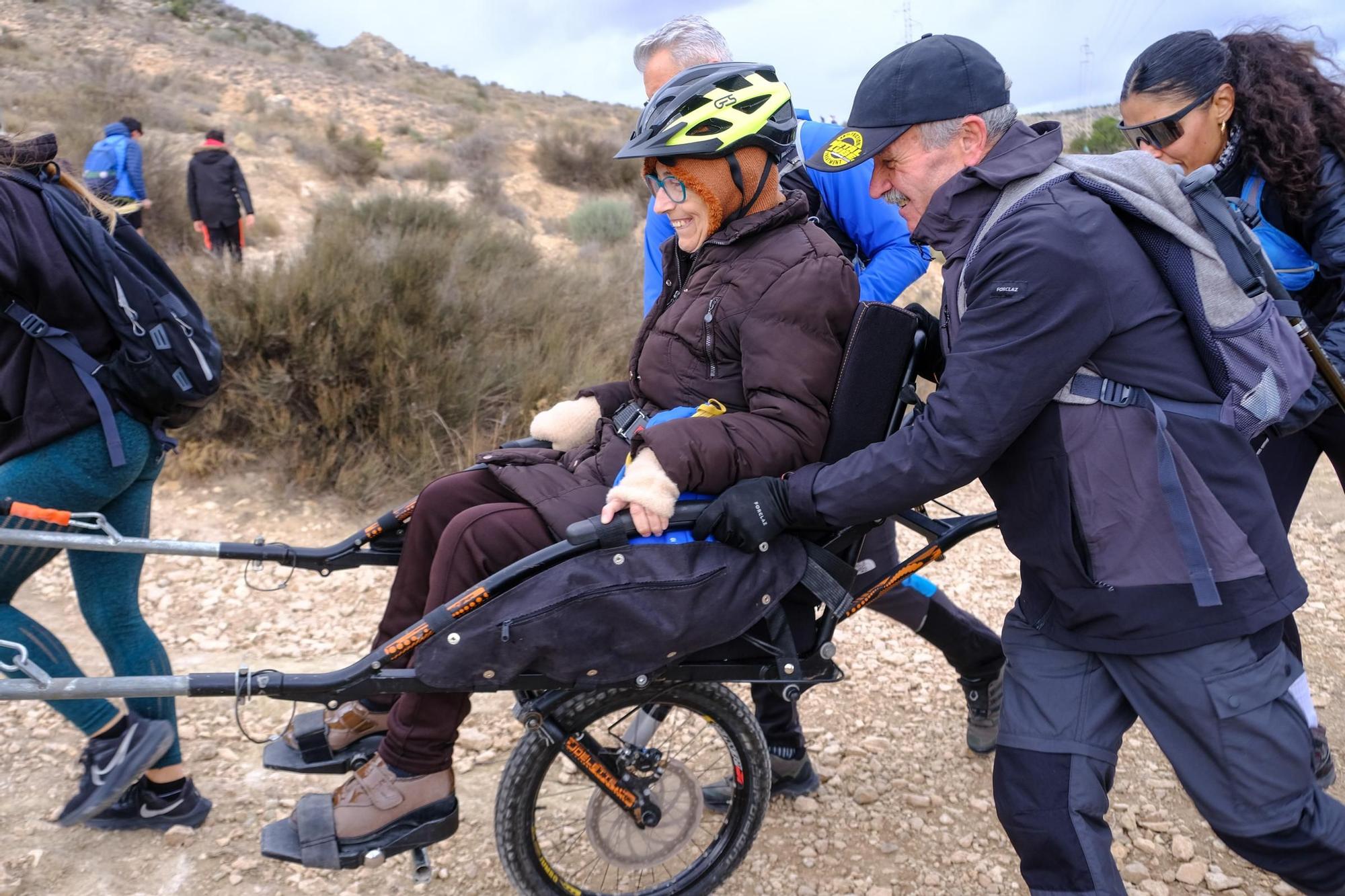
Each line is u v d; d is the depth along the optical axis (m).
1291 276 2.79
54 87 19.88
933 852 3.02
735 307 2.28
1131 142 2.92
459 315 6.24
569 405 2.77
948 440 1.95
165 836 2.93
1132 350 1.94
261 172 17.91
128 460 2.71
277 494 5.30
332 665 3.99
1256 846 2.07
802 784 3.23
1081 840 2.04
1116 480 1.95
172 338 2.68
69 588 4.44
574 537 2.06
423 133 25.56
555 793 3.20
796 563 2.23
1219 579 1.95
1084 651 2.12
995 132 2.04
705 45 2.96
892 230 3.01
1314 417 2.43
